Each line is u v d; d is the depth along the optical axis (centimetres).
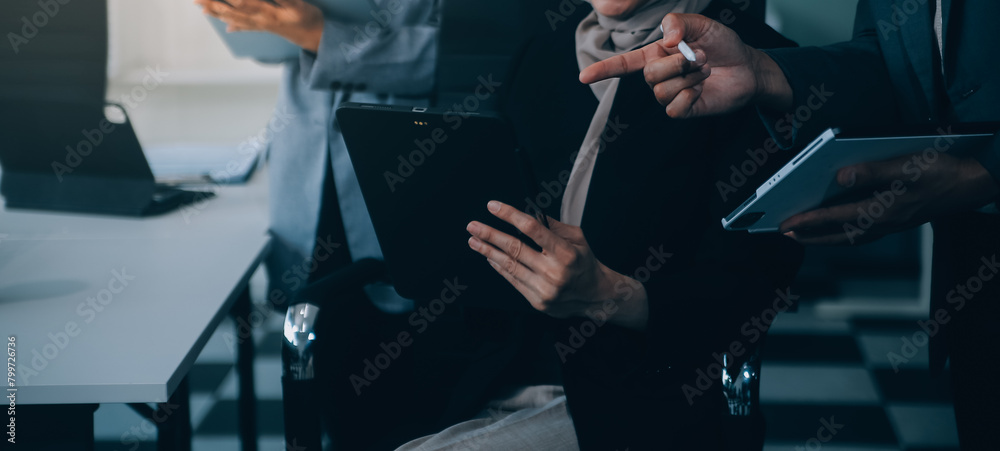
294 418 107
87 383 88
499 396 120
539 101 129
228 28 167
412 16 174
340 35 167
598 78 87
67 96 154
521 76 133
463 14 165
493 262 94
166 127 339
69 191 163
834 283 303
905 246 306
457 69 168
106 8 170
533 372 123
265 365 244
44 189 163
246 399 151
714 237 109
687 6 117
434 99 172
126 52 338
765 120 104
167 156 210
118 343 99
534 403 119
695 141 110
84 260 131
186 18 346
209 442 199
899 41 109
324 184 175
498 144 87
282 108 181
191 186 186
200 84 336
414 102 173
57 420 92
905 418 210
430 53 168
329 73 169
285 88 182
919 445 197
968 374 118
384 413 124
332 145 173
